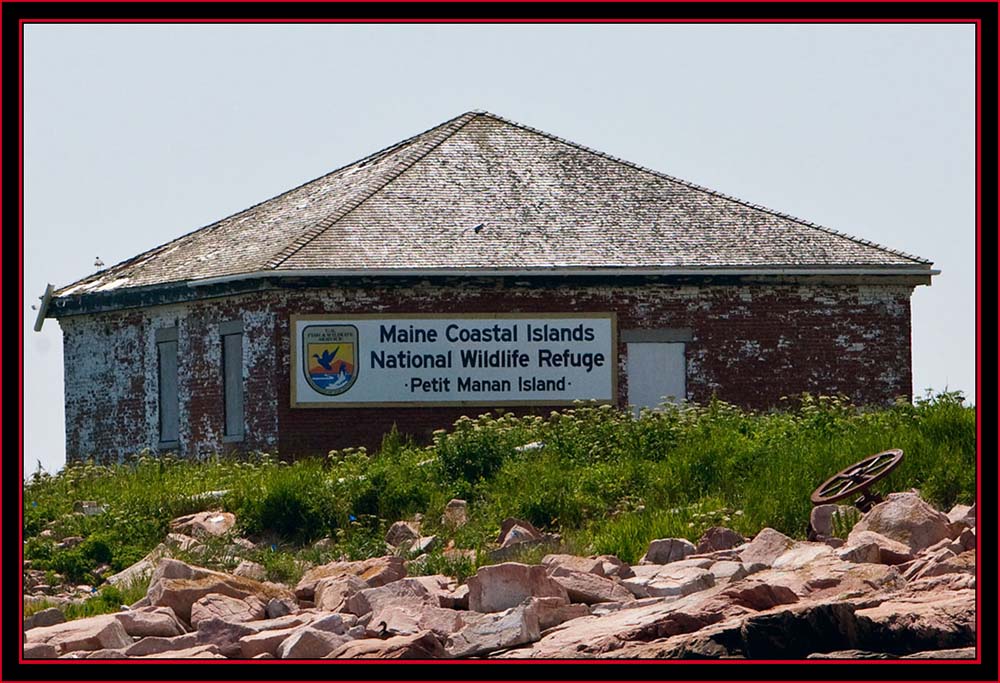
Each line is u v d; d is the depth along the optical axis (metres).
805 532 52.62
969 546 45.56
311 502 59.44
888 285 85.00
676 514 54.75
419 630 40.72
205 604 44.34
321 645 38.69
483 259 80.88
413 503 59.94
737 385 83.19
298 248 80.38
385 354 79.44
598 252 82.81
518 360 80.69
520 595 43.22
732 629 36.22
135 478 69.00
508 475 61.00
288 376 78.56
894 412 65.81
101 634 41.19
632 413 76.19
